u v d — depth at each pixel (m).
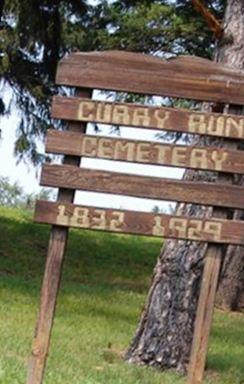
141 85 6.95
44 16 19.11
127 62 6.97
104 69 6.96
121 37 19.91
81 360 9.98
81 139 6.91
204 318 6.85
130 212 6.86
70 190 6.93
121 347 11.71
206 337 6.82
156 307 10.70
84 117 6.90
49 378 8.02
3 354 9.29
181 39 19.28
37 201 6.89
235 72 6.95
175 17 19.25
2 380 7.67
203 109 9.38
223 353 12.98
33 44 19.34
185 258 10.65
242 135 6.85
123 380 8.91
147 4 19.59
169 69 6.95
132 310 15.95
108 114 6.91
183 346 10.59
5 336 10.66
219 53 11.09
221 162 6.85
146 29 19.64
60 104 6.93
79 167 6.91
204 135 6.96
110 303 16.45
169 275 10.69
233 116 6.86
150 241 24.95
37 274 18.80
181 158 6.87
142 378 9.41
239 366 11.97
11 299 14.54
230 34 10.95
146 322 10.73
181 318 10.62
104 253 22.41
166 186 6.89
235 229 6.83
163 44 19.56
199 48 19.16
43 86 19.77
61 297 16.08
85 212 6.87
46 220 6.87
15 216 24.36
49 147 6.91
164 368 10.53
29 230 22.66
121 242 23.91
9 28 19.31
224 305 19.19
